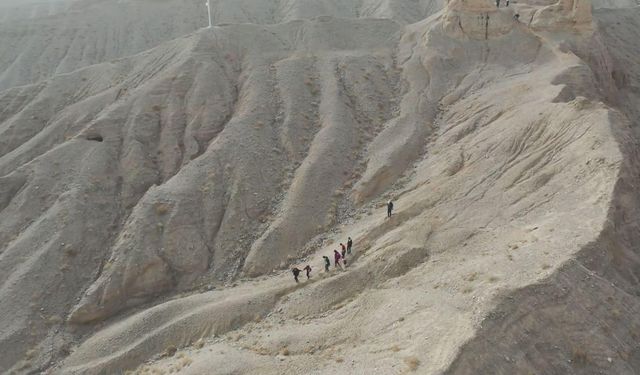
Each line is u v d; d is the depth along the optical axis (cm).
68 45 8256
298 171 3766
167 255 3291
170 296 3186
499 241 2544
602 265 2105
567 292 1953
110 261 3275
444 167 3491
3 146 4669
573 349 1819
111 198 3822
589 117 3028
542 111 3378
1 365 2797
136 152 4084
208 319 2764
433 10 8744
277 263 3219
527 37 4672
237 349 2442
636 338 1920
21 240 3444
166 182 3728
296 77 4591
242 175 3709
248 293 2892
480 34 4769
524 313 1858
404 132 4000
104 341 2858
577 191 2620
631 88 5372
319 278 2839
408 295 2336
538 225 2497
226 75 4744
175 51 5106
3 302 3059
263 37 5172
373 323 2264
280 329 2545
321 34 5216
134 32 8512
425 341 1906
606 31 6212
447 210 3031
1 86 7488
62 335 2994
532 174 3005
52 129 4503
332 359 2094
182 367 2398
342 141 3947
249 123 4112
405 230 2948
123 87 4866
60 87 5153
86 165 3953
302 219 3419
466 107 4094
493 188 3061
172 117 4325
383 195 3569
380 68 4800
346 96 4441
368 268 2756
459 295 2141
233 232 3434
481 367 1680
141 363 2662
